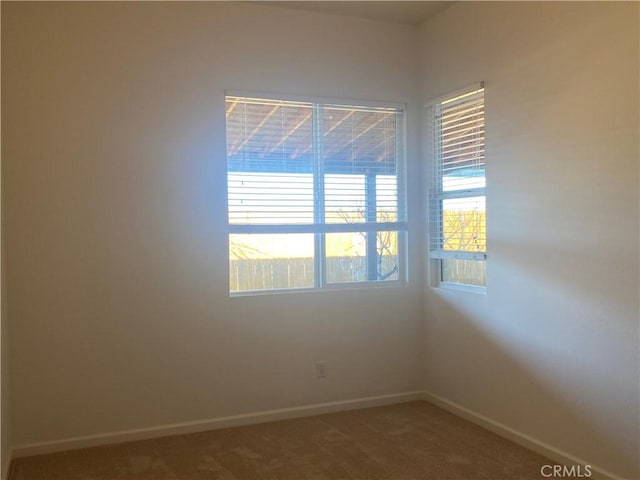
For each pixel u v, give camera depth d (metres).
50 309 3.38
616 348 2.76
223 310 3.75
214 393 3.73
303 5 3.85
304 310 3.97
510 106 3.40
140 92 3.53
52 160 3.36
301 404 3.96
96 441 3.46
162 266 3.60
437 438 3.50
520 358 3.37
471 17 3.72
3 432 2.92
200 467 3.12
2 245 3.09
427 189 4.24
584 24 2.89
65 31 3.38
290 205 3.96
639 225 2.63
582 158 2.92
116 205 3.49
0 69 2.98
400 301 4.26
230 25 3.75
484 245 3.71
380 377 4.20
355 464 3.13
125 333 3.53
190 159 3.65
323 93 4.00
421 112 4.29
